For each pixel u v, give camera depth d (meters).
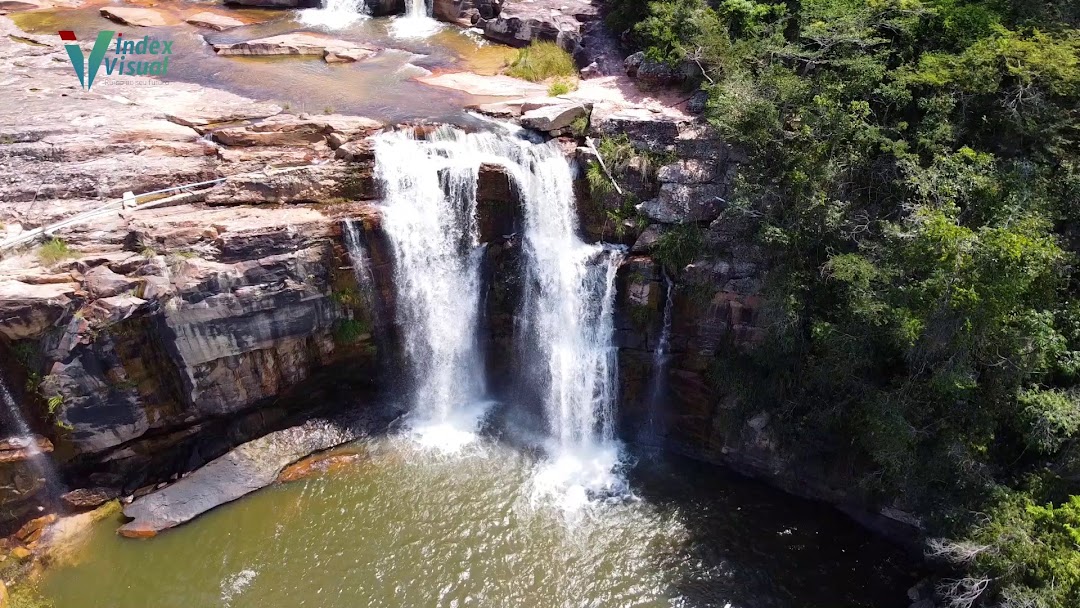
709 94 31.14
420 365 31.42
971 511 22.30
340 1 48.12
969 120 26.80
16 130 29.52
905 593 24.39
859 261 23.92
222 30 44.75
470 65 39.97
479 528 26.31
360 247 28.44
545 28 40.34
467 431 30.94
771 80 27.56
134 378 25.14
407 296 30.08
